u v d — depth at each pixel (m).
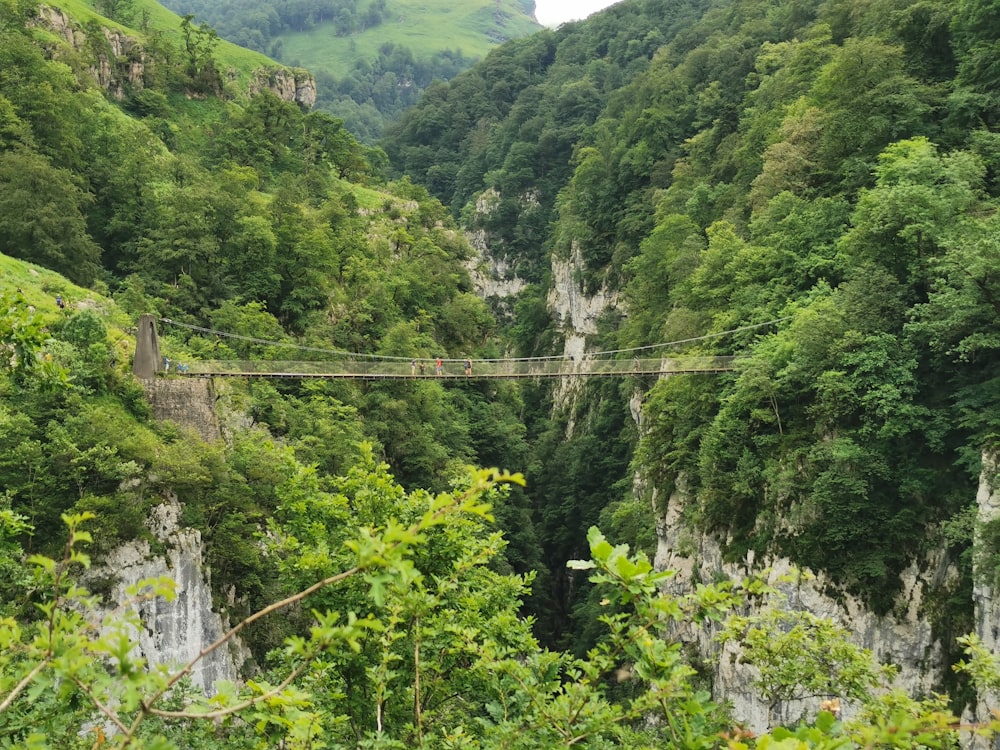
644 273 84.81
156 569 38.78
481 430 84.06
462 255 117.31
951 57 59.72
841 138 57.78
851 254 46.47
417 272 96.50
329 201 99.00
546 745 11.74
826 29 80.56
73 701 8.77
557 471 88.94
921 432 37.97
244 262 76.69
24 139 73.62
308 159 120.38
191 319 67.69
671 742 10.13
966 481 36.16
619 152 121.81
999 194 46.59
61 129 80.50
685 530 51.00
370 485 20.61
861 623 36.94
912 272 40.88
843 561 37.91
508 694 14.99
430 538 18.20
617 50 192.25
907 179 42.88
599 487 85.19
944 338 37.97
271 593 44.84
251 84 151.12
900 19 62.19
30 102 78.94
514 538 74.12
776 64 95.56
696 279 60.28
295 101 159.62
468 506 8.77
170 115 120.88
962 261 35.44
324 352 68.56
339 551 18.45
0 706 7.58
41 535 36.00
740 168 81.44
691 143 104.88
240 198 85.69
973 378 37.50
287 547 19.84
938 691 34.22
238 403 53.88
